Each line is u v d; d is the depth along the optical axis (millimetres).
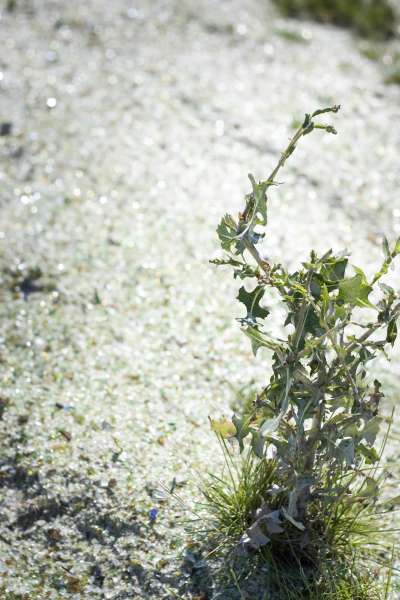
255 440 2525
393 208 5059
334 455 2580
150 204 4906
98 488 3074
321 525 2844
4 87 6055
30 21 7105
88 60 6559
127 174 5176
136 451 3217
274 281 2443
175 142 5551
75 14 7285
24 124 5617
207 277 4320
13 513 3076
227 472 3135
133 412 3432
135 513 2973
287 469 2664
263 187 2336
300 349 2535
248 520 2863
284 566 2803
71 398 3508
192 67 6582
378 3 8195
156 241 4590
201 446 3262
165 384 3605
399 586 2773
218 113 5934
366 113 6156
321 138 5742
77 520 3018
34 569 2896
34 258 4383
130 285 4234
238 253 2371
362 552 2883
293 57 7027
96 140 5500
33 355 3770
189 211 4867
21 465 3199
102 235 4605
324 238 4738
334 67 6938
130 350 3807
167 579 2781
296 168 5375
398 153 5641
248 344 3881
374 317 4078
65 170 5188
